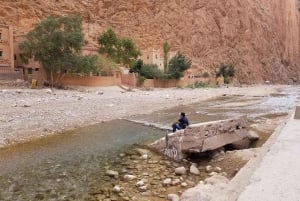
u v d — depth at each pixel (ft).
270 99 146.20
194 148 40.37
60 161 41.16
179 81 255.09
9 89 131.75
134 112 93.71
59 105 97.50
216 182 29.94
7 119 70.28
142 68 232.73
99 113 87.66
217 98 155.43
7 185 31.94
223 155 42.55
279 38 468.75
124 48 236.84
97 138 56.54
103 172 35.96
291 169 25.40
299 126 47.60
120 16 307.58
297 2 592.19
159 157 42.11
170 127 67.67
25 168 38.01
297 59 510.58
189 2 343.05
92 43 240.32
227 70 321.32
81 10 284.41
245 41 386.52
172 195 27.71
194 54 323.98
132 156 43.09
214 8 360.48
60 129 64.44
